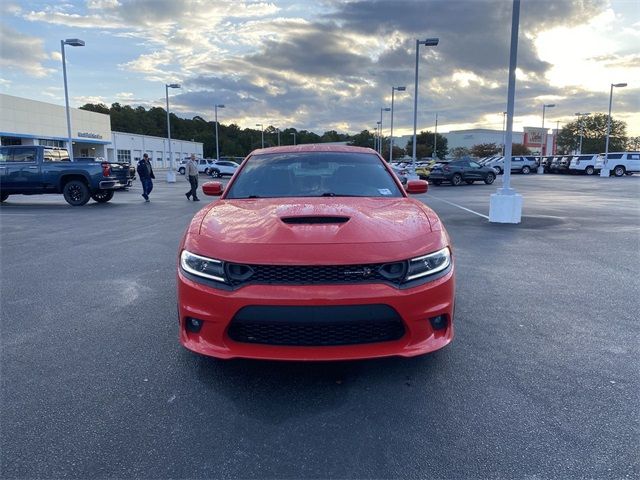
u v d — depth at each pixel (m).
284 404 2.72
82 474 2.13
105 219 11.39
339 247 2.71
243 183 4.12
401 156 99.19
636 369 3.14
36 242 8.12
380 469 2.15
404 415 2.60
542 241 7.97
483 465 2.17
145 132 106.56
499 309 4.39
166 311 4.39
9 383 2.99
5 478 2.10
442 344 2.83
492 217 10.30
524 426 2.48
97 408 2.69
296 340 2.70
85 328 3.96
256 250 2.73
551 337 3.71
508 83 10.02
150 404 2.72
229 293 2.68
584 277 5.58
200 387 2.92
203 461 2.21
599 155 41.12
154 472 2.14
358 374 3.08
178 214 12.45
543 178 35.44
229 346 2.75
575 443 2.33
